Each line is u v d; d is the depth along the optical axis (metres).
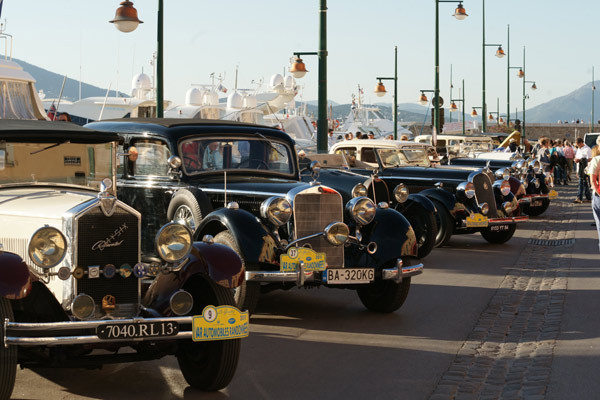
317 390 6.11
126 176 10.20
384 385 6.24
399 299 8.92
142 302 6.06
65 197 6.27
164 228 5.83
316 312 9.13
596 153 12.47
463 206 14.44
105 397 5.91
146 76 41.88
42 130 6.66
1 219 6.14
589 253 13.55
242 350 7.34
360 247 8.78
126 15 15.48
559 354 6.96
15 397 5.88
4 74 22.88
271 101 47.50
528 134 110.12
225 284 5.96
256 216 8.97
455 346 7.51
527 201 17.77
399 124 74.62
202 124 10.12
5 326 5.22
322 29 17.75
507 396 5.89
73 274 5.61
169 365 6.86
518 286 10.67
